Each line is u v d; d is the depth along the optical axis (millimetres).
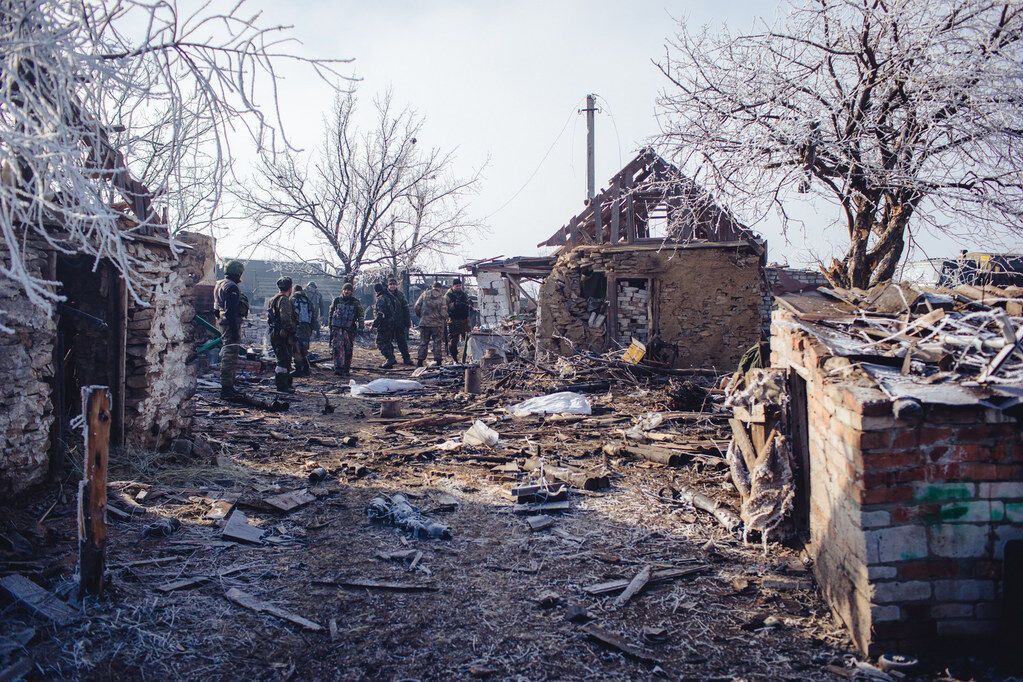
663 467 7121
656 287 14258
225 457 7125
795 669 3336
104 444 3824
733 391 7750
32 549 4371
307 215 24578
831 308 5535
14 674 3080
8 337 5023
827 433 4035
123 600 3846
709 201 10188
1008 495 3229
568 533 5219
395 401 10141
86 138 3312
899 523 3283
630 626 3799
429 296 16172
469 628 3764
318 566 4551
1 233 4879
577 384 12188
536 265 18469
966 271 8938
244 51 3131
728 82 9383
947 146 8312
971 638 3275
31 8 2646
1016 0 7617
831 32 8805
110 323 6238
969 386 3357
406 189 26625
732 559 4730
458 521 5488
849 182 8609
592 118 22172
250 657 3424
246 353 14781
